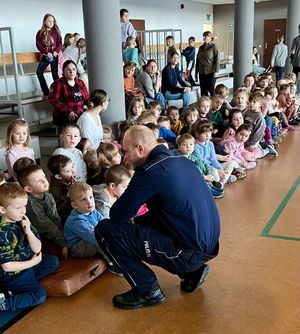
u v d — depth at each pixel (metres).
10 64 6.95
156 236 2.24
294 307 2.29
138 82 6.42
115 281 2.62
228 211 3.69
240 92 5.62
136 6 12.55
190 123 5.00
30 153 3.65
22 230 2.33
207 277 2.62
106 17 4.64
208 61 7.99
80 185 2.67
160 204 2.20
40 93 6.75
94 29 4.66
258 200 3.94
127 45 7.20
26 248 2.32
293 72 10.56
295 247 2.97
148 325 2.19
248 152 5.04
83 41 6.96
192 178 2.22
